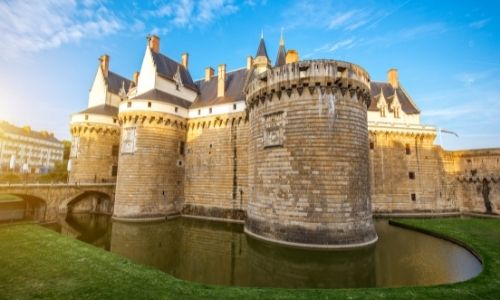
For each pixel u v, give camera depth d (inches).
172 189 1291.8
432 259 657.6
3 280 449.1
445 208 1520.7
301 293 425.1
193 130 1390.3
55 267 516.7
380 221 1227.9
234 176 1230.9
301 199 759.1
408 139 1542.8
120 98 1749.5
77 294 396.2
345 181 757.3
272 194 816.9
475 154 1525.6
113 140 1603.1
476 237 816.9
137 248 816.9
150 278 473.4
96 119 1550.2
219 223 1149.7
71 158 1541.6
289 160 794.2
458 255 685.9
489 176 1456.7
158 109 1268.5
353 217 748.6
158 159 1248.8
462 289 430.6
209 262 690.8
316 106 789.9
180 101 1451.8
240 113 1242.6
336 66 797.9
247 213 970.1
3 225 911.7
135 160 1213.1
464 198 1541.6
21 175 1809.8
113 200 1461.6
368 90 857.5
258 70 1405.0
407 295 411.2
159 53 1525.6
